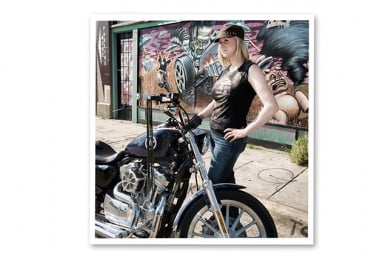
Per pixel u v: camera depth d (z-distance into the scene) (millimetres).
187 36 5070
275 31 4266
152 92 5629
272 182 3516
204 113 2812
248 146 4535
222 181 2748
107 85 6277
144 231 2271
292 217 2959
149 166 2146
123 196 2248
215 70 4750
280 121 4328
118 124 5785
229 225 2480
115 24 6039
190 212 2180
